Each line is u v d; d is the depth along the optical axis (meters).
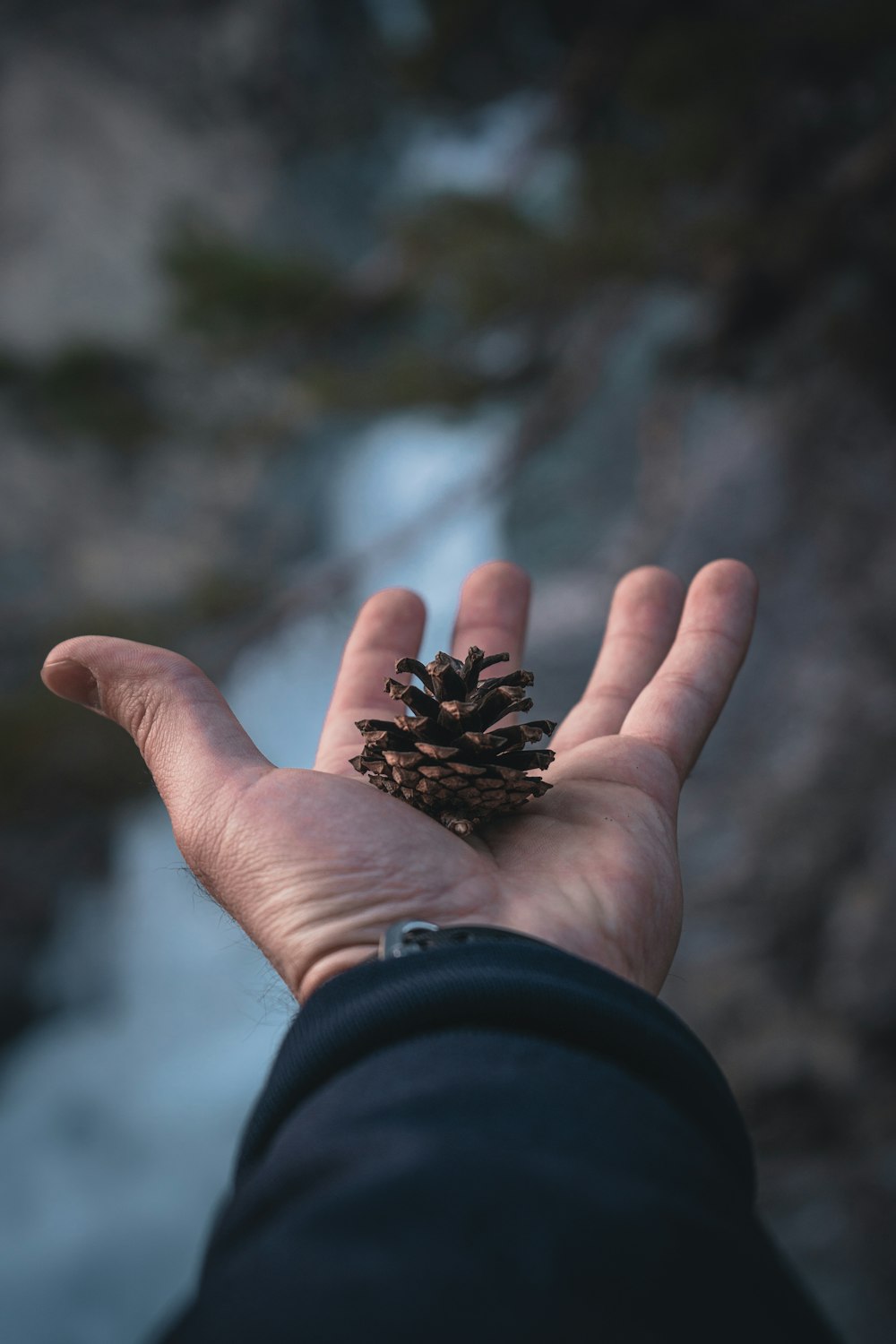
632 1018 0.21
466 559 1.51
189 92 2.73
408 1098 0.18
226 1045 1.35
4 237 2.14
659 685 0.32
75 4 2.68
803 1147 0.88
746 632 0.33
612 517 1.41
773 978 0.97
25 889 1.38
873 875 0.96
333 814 0.26
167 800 0.27
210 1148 1.22
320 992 0.22
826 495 1.01
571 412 0.90
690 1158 0.18
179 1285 1.07
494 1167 0.16
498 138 2.34
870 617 1.01
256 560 1.83
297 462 1.96
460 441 1.77
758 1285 0.15
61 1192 1.18
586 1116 0.18
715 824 1.05
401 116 2.63
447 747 0.28
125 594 1.68
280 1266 0.14
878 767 0.99
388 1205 0.15
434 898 0.25
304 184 2.66
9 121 2.37
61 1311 1.04
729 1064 0.93
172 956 1.42
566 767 0.30
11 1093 1.29
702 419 1.25
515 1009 0.21
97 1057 1.34
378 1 2.90
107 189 2.35
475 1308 0.13
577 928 0.25
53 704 0.80
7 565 1.66
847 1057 0.91
